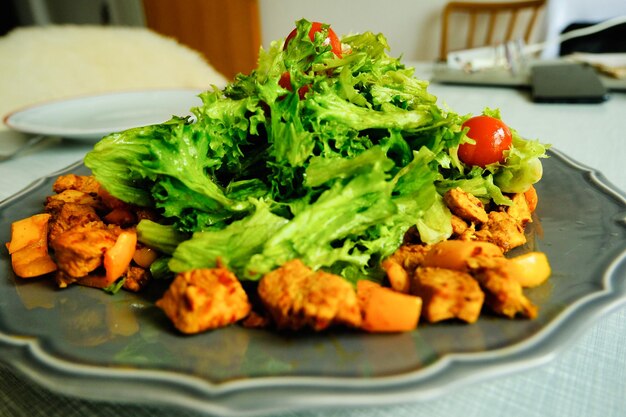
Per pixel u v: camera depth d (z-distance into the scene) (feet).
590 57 4.48
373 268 1.50
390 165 1.42
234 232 1.39
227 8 7.77
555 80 3.68
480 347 1.09
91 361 1.09
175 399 0.97
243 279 1.37
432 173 1.56
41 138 3.00
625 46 5.75
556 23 6.37
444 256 1.39
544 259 1.35
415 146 1.64
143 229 1.51
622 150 2.59
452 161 1.81
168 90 3.46
